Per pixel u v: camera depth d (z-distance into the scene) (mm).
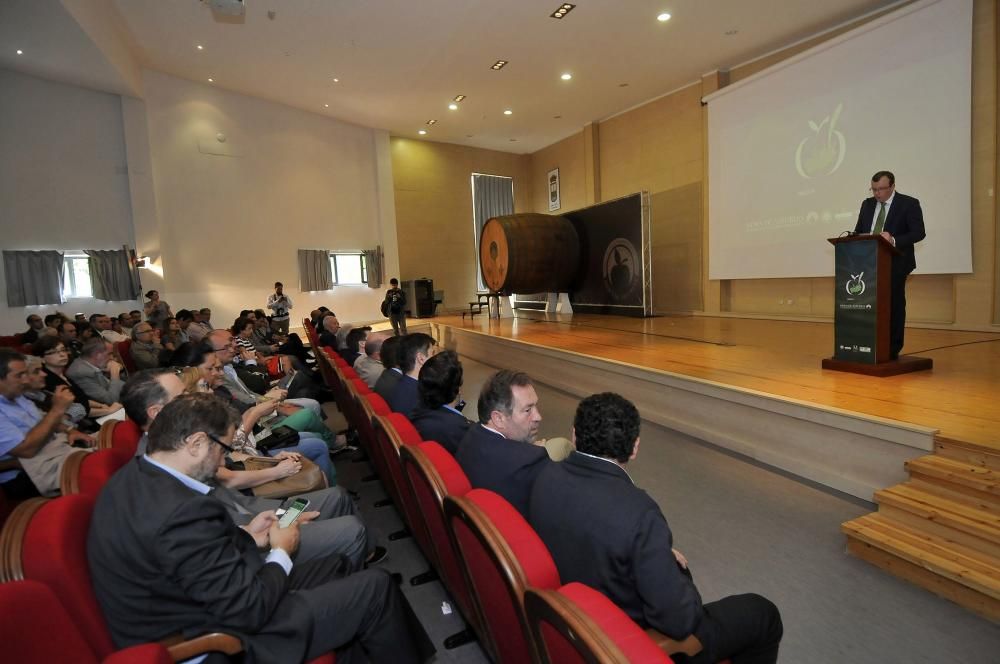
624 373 4555
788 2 6156
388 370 3199
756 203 7414
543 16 6523
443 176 12859
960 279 5520
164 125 9141
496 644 1321
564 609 767
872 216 3602
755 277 7520
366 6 6379
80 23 6035
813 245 6734
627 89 9086
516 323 9094
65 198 8250
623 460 1300
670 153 9250
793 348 4941
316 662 1333
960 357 4059
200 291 9641
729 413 3508
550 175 13055
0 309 7711
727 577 2082
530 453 1612
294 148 10758
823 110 6465
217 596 1161
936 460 2326
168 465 1300
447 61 7926
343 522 1929
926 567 1920
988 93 5164
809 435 2959
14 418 2354
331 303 11469
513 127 11445
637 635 735
